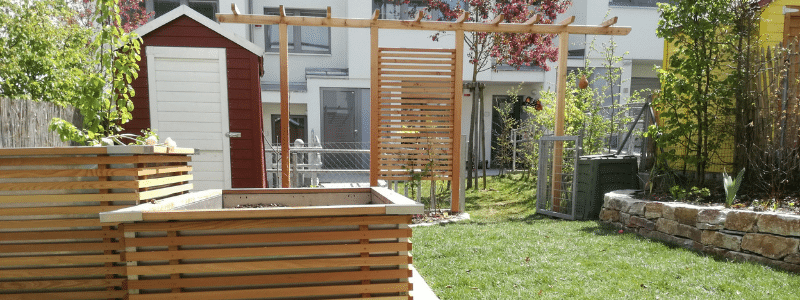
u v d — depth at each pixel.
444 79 6.00
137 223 1.54
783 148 4.07
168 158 2.21
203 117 6.03
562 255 3.61
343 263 1.65
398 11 11.62
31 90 5.43
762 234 3.32
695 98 4.61
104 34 3.12
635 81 12.26
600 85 11.47
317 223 1.62
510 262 3.43
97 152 1.86
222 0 10.92
